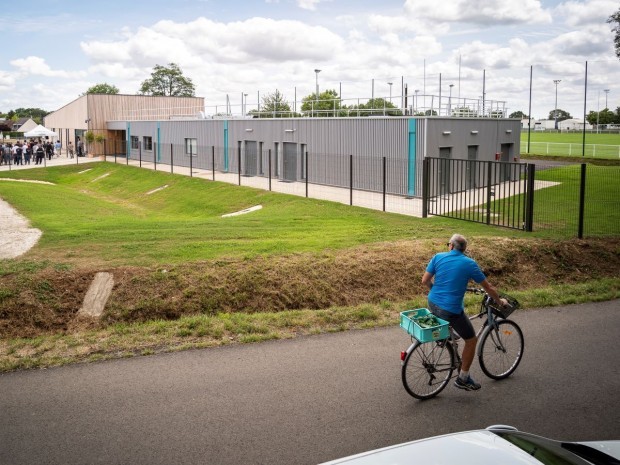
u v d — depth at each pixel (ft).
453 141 84.69
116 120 185.78
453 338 21.42
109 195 114.73
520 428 19.13
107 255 41.39
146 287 36.14
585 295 35.06
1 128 383.04
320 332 28.32
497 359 23.03
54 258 40.34
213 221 61.00
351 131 90.43
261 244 45.14
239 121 118.32
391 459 10.44
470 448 10.83
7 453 17.26
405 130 81.66
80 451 17.42
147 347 26.05
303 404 20.49
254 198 83.82
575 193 79.36
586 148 190.19
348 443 17.98
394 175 83.51
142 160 166.71
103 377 22.74
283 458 17.12
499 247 44.11
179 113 199.52
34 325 32.96
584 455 11.24
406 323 20.92
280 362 24.36
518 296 34.37
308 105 126.93
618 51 97.14
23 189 91.86
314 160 98.63
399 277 39.91
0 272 36.14
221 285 36.96
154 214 87.81
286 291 37.45
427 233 50.11
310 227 55.52
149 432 18.51
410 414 19.94
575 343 27.14
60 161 165.58
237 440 18.06
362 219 59.98
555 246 44.75
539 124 399.65
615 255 44.47
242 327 28.45
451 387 22.39
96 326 33.37
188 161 140.77
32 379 22.57
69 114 204.23
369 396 21.24
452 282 20.63
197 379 22.58
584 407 20.68
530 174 49.67
